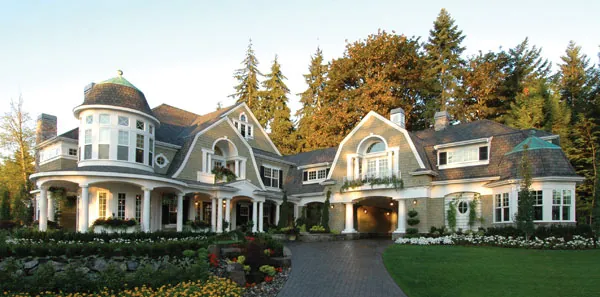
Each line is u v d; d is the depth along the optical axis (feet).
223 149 98.43
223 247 53.62
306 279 46.62
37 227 75.66
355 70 153.17
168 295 38.37
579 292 37.65
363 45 153.69
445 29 167.22
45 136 101.09
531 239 66.54
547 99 124.26
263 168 111.55
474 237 72.38
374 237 104.78
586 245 62.59
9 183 136.05
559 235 65.82
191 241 53.98
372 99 143.13
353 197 99.19
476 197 83.61
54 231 63.93
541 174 71.00
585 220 103.09
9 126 138.62
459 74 157.99
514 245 65.92
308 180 115.14
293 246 76.28
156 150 84.84
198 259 50.44
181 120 106.93
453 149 90.58
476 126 96.07
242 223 103.09
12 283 39.42
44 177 68.08
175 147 87.66
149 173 73.82
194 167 87.10
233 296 40.29
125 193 75.36
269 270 48.70
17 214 107.96
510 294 37.99
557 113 119.96
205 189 85.05
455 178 86.63
